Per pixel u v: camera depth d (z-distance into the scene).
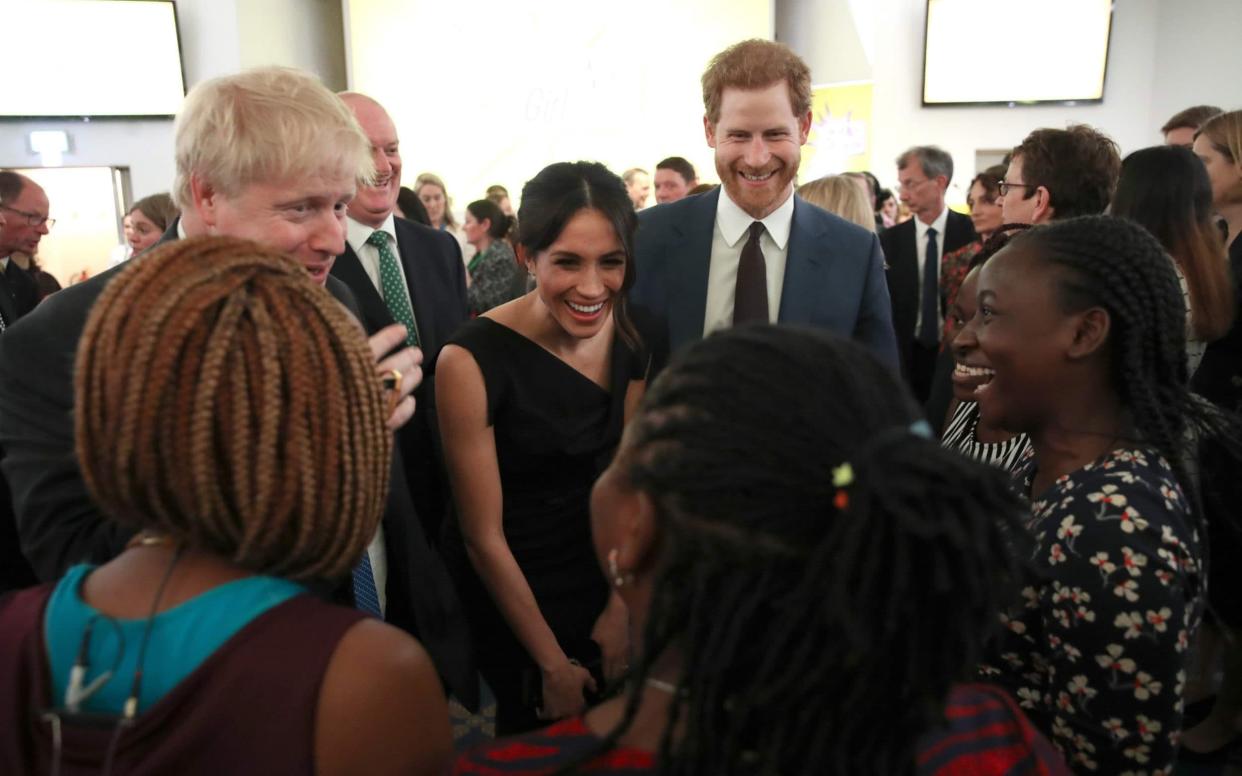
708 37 7.69
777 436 0.54
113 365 0.64
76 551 1.02
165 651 0.66
